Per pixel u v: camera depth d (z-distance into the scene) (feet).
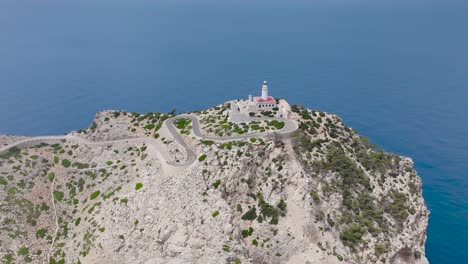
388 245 346.95
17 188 394.11
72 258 345.10
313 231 337.72
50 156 442.50
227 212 322.75
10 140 451.12
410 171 438.40
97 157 433.48
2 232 357.00
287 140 382.63
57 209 393.91
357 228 348.38
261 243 327.67
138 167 398.42
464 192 594.65
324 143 405.59
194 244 308.81
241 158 353.72
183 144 405.39
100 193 393.09
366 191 378.73
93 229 354.54
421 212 407.64
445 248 468.75
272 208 339.36
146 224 333.21
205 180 345.10
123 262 325.83
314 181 362.94
